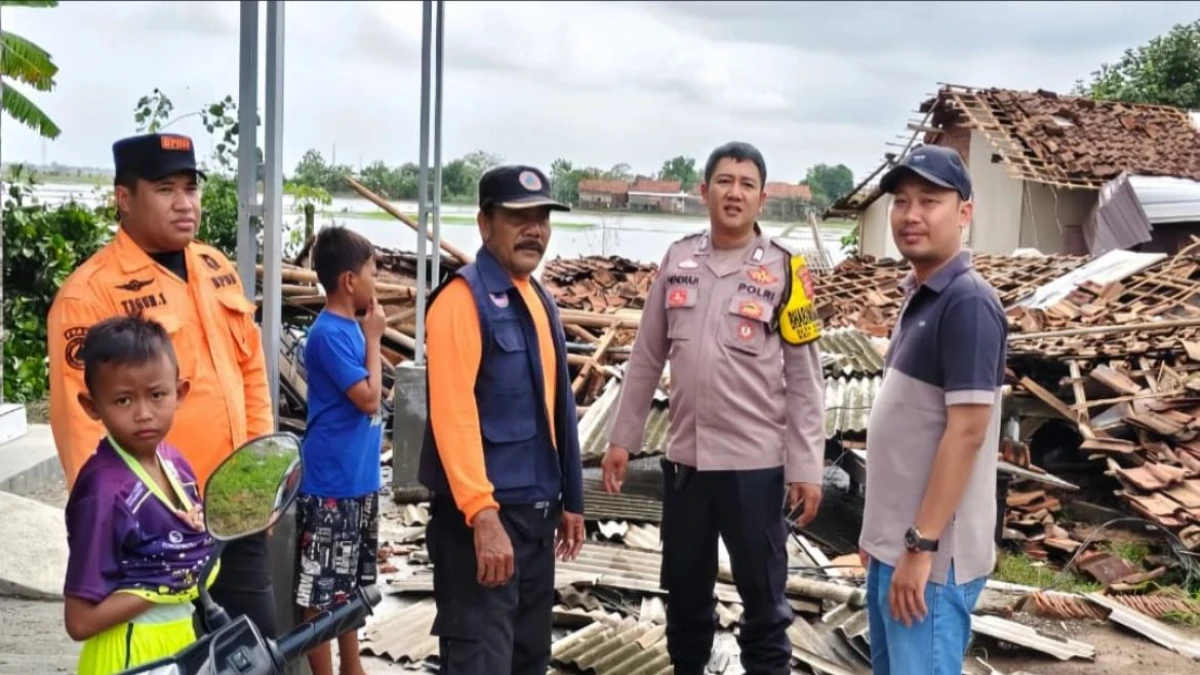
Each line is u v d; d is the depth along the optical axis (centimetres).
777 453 406
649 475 889
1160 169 2017
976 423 299
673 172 2684
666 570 423
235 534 224
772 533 405
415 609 549
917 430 314
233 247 1390
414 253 1292
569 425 361
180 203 313
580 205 2672
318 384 393
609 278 1580
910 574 305
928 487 306
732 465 400
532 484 342
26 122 1152
